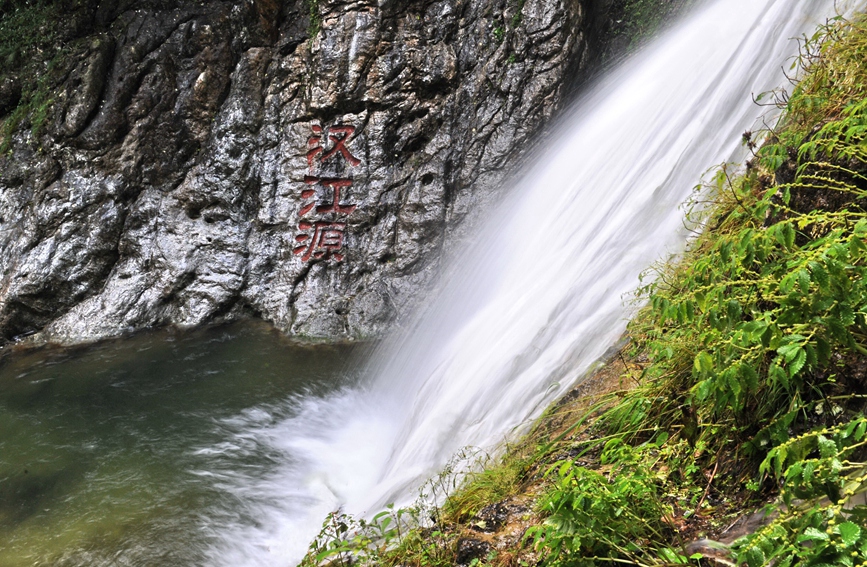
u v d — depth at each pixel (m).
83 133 7.30
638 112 5.24
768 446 2.24
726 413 2.45
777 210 2.37
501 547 2.52
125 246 7.38
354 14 6.96
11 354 7.02
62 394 6.09
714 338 2.29
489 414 3.85
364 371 6.35
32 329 7.32
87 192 7.32
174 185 7.45
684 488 2.39
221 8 7.35
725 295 2.48
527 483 2.97
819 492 1.75
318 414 5.65
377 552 2.88
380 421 5.53
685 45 5.42
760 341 2.12
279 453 5.09
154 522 4.36
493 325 4.65
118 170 7.36
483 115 6.95
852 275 1.99
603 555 2.11
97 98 7.31
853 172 2.29
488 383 4.05
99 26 7.48
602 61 7.32
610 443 2.60
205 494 4.61
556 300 4.15
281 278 7.25
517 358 3.98
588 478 2.18
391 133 7.07
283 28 7.27
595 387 3.29
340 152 7.16
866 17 3.23
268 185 7.29
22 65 7.54
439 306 6.77
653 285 3.08
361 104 7.05
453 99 7.01
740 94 4.16
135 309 7.23
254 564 3.96
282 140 7.26
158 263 7.34
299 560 3.91
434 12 6.97
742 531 2.11
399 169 7.11
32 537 4.28
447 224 6.98
